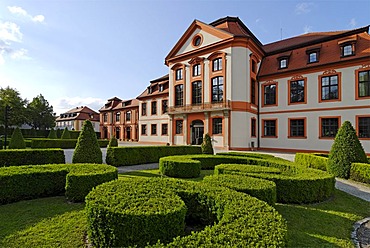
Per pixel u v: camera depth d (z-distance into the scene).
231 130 21.25
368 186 7.76
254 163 9.46
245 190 4.56
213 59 23.05
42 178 5.88
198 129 24.23
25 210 4.88
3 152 9.00
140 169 11.06
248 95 21.62
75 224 4.09
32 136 46.06
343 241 3.78
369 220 4.85
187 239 2.12
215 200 3.66
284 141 21.30
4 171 5.70
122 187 3.96
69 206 5.15
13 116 40.47
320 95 19.36
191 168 8.86
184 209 3.16
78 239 3.55
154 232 2.85
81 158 9.09
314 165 10.57
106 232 2.96
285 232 2.34
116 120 46.31
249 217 2.67
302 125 20.36
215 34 23.22
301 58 21.17
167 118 31.11
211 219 3.76
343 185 7.87
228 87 21.72
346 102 18.06
